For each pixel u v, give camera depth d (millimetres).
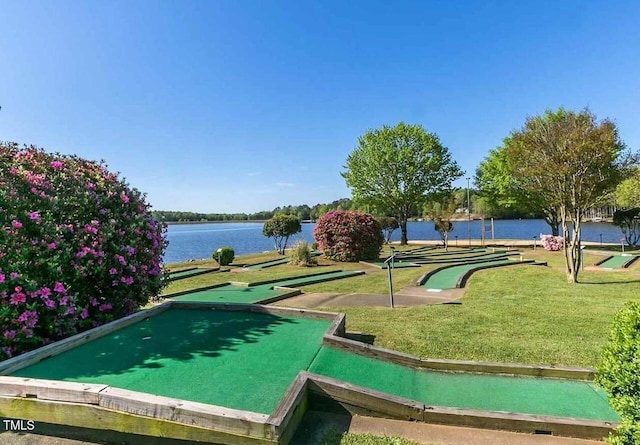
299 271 12906
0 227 3545
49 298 3715
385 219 25547
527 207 23250
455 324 5605
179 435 2479
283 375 3201
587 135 9023
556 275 10938
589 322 5621
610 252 17219
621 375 2223
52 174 4414
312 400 3074
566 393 3375
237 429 2412
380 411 2982
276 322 4723
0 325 3375
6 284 3426
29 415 2719
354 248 15969
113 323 4301
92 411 2625
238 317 4949
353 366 3617
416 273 11859
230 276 11961
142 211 5145
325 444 2635
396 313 6391
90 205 4457
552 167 9430
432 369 3887
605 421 2797
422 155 26547
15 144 4418
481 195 26094
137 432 2543
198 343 3916
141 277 4898
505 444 2674
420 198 26625
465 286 9461
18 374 3072
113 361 3387
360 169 27531
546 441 2715
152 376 3094
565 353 4312
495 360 4145
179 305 5387
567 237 9961
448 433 2807
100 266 4297
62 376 3053
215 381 3041
